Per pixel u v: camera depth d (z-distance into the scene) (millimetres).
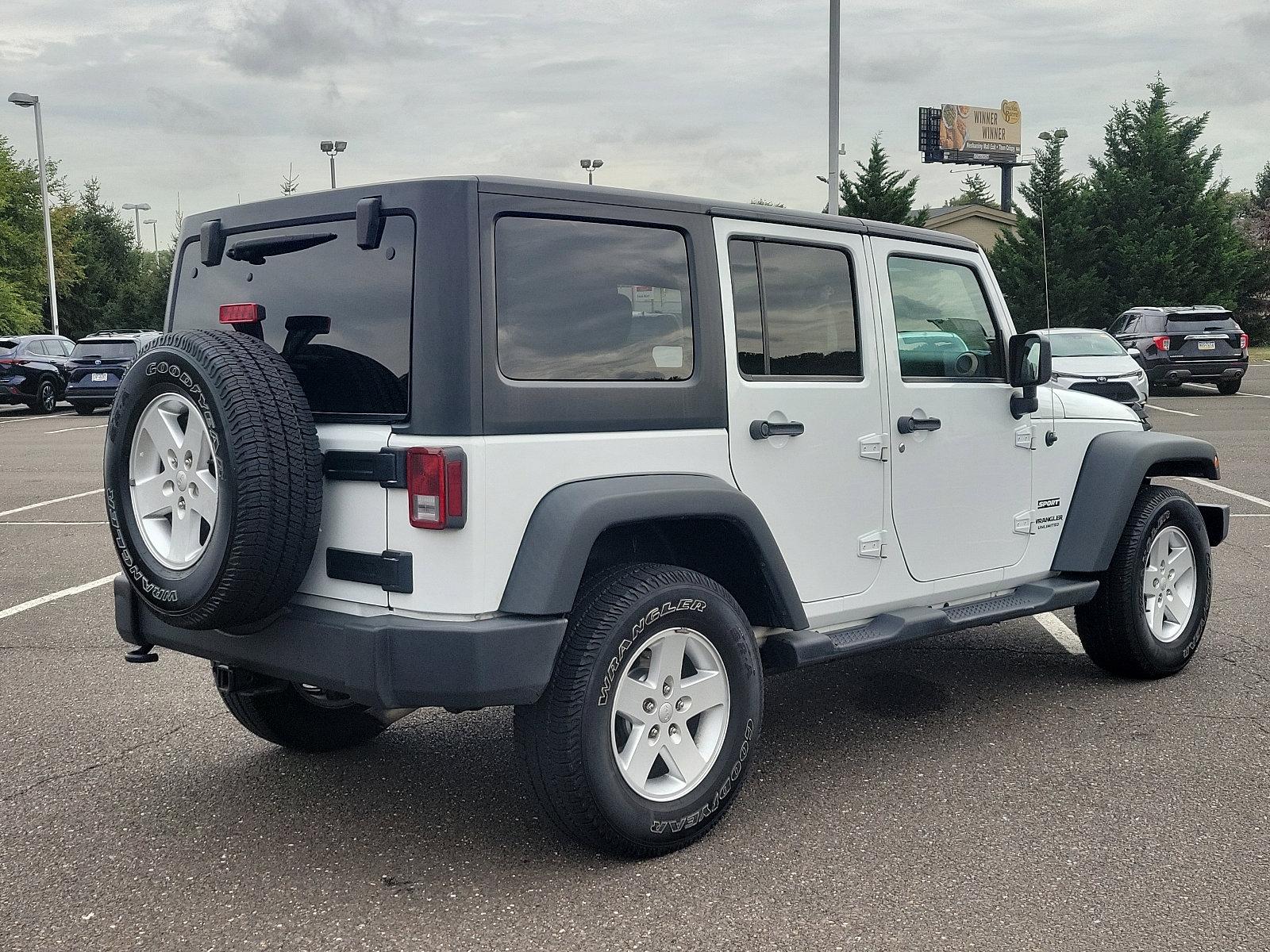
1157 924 3082
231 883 3402
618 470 3492
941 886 3322
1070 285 19766
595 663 3305
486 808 3980
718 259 3822
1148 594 5383
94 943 3047
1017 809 3896
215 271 3895
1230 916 3121
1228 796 3994
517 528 3262
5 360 24391
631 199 3598
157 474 3484
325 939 3064
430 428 3186
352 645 3230
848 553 4254
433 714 5113
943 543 4637
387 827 3809
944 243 4699
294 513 3232
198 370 3227
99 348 24484
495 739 4742
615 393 3488
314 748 4527
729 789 3668
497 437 3219
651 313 3635
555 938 3051
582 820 3350
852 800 4004
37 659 5984
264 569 3207
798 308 4098
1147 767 4285
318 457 3320
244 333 3695
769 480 3951
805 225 4117
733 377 3830
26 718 5023
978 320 4883
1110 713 4965
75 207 59906
